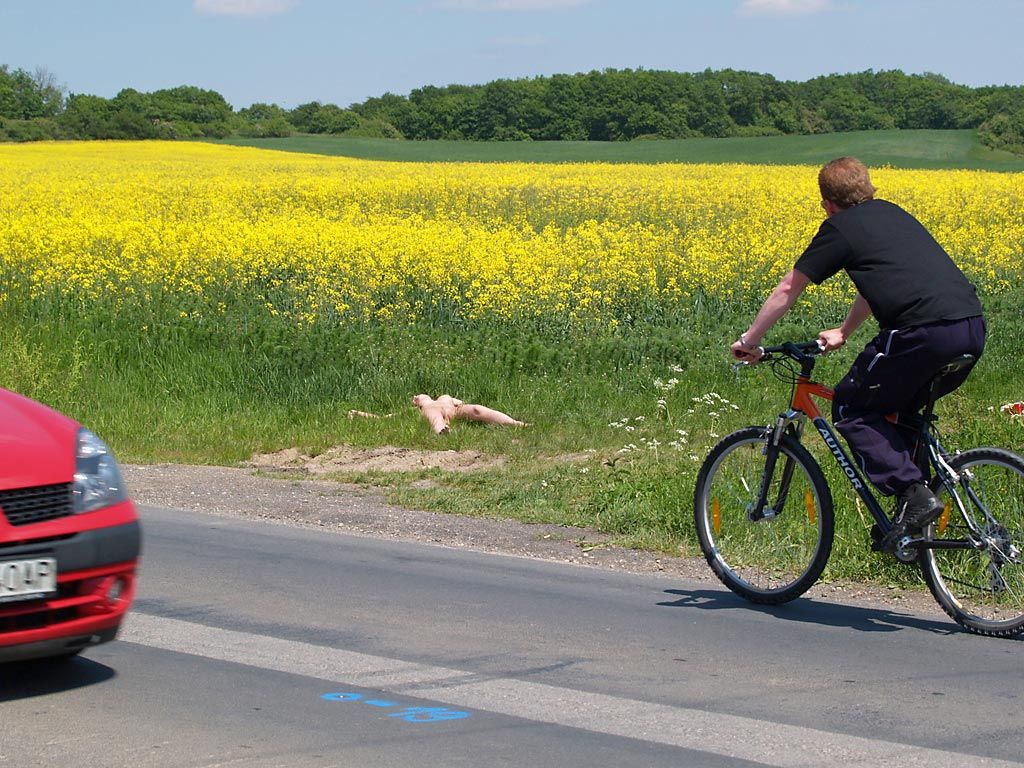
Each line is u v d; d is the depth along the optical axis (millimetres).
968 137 126688
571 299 23438
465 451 15641
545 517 11781
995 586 8008
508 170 66625
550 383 18281
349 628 8008
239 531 11164
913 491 8047
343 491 13172
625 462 14398
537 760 5719
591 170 66750
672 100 197875
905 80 196250
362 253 25656
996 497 7965
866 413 8250
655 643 7758
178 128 185125
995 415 14383
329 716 6328
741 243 28656
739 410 17000
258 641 7699
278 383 18484
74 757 5730
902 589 9320
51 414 7266
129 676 6992
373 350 18938
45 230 29328
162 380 18875
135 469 14438
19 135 166000
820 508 8586
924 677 7102
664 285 25391
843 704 6590
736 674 7125
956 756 5828
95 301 23547
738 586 8953
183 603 8594
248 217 37094
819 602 8922
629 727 6195
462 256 25922
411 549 10547
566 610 8555
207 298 23766
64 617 6645
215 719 6273
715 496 9156
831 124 195750
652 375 18328
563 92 199000
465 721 6266
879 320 8109
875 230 8141
